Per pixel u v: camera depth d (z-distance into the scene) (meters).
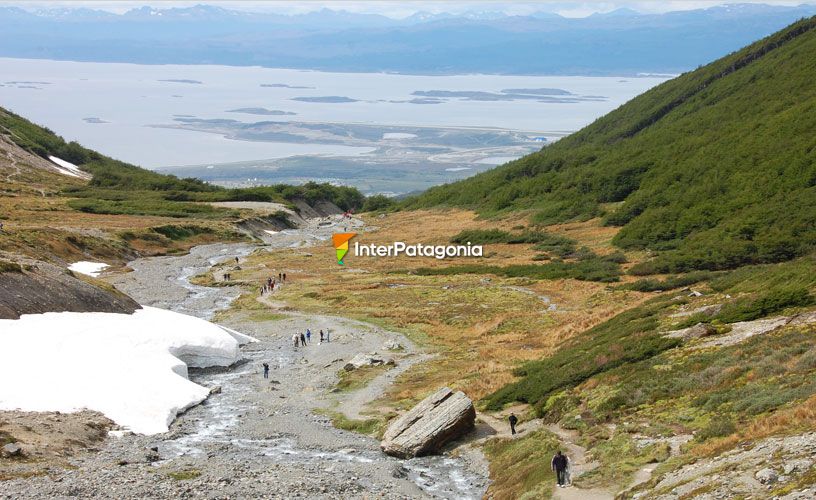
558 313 84.31
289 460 43.47
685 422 37.44
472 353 69.19
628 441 37.06
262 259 143.00
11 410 47.78
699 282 86.62
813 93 149.62
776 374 38.50
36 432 43.53
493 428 47.69
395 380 61.59
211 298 105.75
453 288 105.81
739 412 35.50
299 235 188.50
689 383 41.97
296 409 55.28
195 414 53.59
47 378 53.09
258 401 57.31
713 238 105.31
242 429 50.06
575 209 156.12
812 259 63.72
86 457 41.56
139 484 36.22
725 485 27.06
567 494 32.78
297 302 101.75
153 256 142.75
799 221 98.19
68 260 123.00
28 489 34.44
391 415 51.84
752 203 115.00
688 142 157.75
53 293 69.00
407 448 44.44
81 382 53.41
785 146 125.62
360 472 40.78
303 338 78.56
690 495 27.47
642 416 40.38
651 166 156.75
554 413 45.69
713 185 127.12
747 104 168.12
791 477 25.84
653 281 91.31
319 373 66.25
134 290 108.44
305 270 130.38
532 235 143.88
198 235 165.00
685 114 196.00
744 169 127.50
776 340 43.62
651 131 197.88
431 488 39.19
